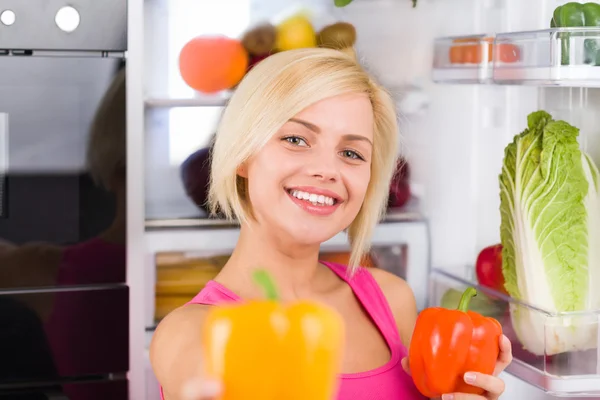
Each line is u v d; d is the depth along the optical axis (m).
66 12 1.37
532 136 1.39
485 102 1.59
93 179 1.42
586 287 1.35
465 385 1.14
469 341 1.14
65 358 1.43
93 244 1.43
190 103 1.47
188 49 1.46
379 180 1.38
